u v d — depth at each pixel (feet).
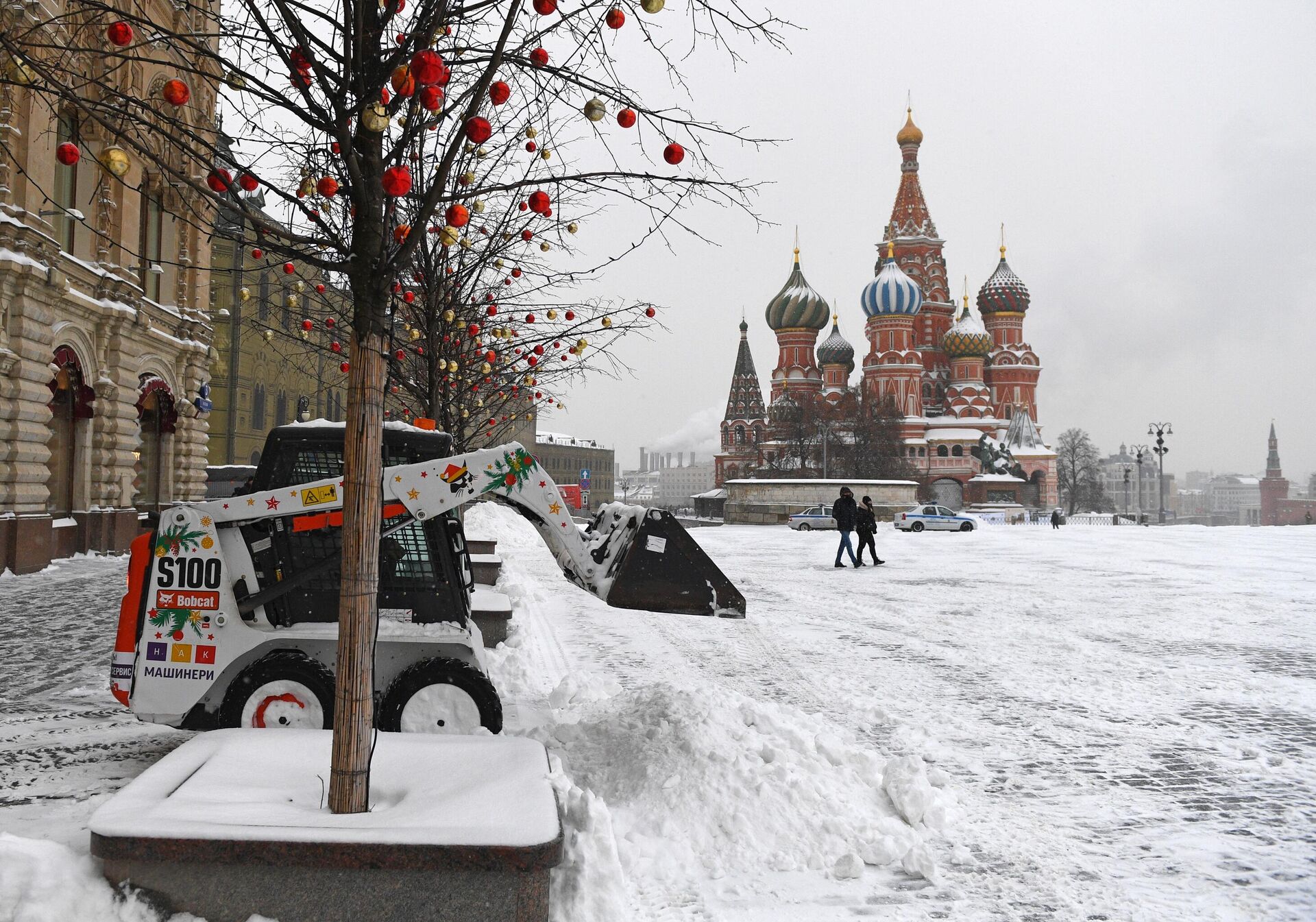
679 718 18.44
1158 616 46.50
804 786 16.29
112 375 70.64
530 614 44.06
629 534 19.07
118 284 68.74
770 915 13.07
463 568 20.01
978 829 16.71
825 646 37.17
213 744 13.94
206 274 88.22
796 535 152.46
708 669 32.07
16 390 56.34
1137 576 69.21
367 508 12.25
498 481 18.08
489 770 13.07
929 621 44.55
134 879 10.59
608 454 482.69
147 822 10.87
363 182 12.44
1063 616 46.60
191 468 87.71
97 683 27.66
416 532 19.11
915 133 407.03
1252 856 15.70
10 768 19.20
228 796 12.12
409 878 10.74
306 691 17.24
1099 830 16.87
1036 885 14.38
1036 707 26.76
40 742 21.29
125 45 12.39
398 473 17.79
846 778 17.48
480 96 12.11
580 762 18.13
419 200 19.01
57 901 10.40
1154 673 31.73
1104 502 473.26
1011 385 398.42
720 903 13.38
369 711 12.19
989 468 342.03
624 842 14.61
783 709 23.18
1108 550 102.68
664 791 16.08
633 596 18.29
